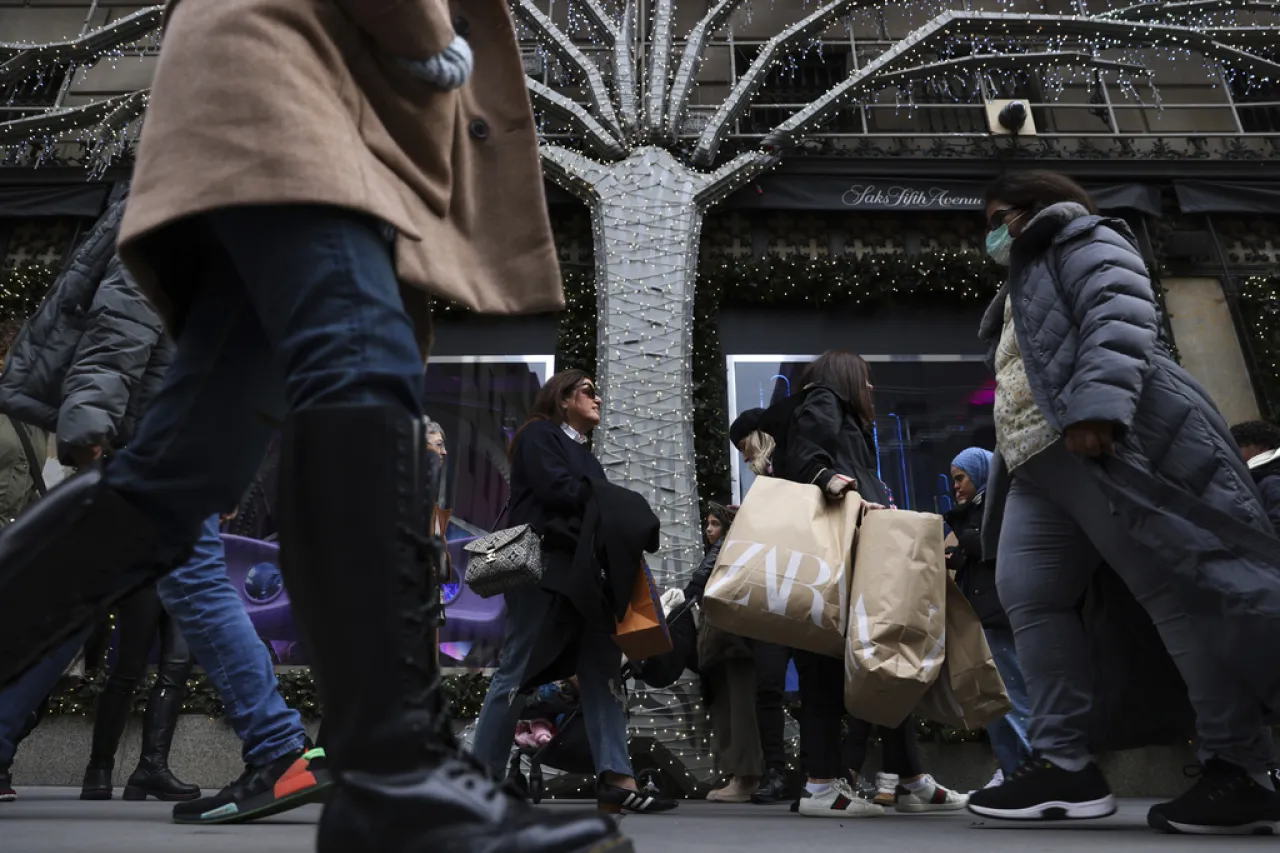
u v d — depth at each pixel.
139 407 2.46
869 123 7.87
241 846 1.50
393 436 0.84
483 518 6.30
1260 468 2.83
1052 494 2.19
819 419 3.02
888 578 2.62
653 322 6.25
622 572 2.47
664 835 1.97
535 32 7.28
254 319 1.08
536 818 0.78
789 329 6.84
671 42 7.62
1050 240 2.21
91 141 7.36
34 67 7.38
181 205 0.86
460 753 0.82
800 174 7.21
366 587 0.81
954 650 2.74
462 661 5.69
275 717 2.06
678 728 4.95
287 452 0.85
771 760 4.06
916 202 7.17
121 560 1.07
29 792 4.11
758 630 2.67
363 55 0.99
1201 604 1.82
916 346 6.81
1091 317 2.00
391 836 0.75
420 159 1.05
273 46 0.91
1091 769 2.16
